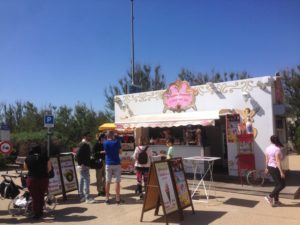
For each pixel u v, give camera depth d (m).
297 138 25.94
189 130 13.53
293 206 8.73
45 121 13.38
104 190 10.56
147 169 9.85
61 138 25.41
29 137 22.25
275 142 8.96
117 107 16.39
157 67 31.78
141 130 14.97
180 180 7.98
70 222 7.56
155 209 7.98
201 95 13.61
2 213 8.48
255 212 8.15
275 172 8.78
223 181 11.98
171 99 14.52
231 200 9.54
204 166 13.23
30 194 8.12
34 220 7.78
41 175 7.96
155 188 7.79
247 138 11.84
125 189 11.55
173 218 7.72
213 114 12.44
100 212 8.41
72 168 10.55
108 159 9.26
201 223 7.29
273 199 8.80
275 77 12.70
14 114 34.81
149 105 15.27
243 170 11.80
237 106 12.69
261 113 12.13
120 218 7.82
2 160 19.09
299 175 13.42
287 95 30.42
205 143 13.88
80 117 28.91
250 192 10.36
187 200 8.00
